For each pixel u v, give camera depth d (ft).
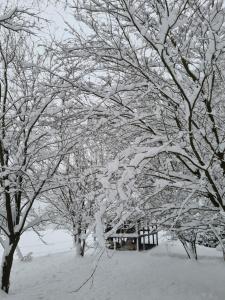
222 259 42.57
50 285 32.42
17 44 29.99
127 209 14.49
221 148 16.61
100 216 13.24
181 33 16.98
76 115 20.06
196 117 17.80
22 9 23.43
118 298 27.20
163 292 28.02
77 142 23.54
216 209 18.02
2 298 26.89
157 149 14.55
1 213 30.66
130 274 35.22
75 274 37.01
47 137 30.04
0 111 29.32
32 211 37.81
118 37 17.90
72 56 18.30
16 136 28.68
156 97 18.53
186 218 20.88
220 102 19.42
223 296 25.59
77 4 16.90
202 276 32.60
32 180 28.86
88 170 18.74
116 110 19.02
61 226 51.44
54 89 20.39
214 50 14.67
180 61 17.97
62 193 44.98
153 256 44.91
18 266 46.75
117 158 14.26
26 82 29.43
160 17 16.10
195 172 18.21
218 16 15.83
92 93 18.89
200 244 57.31
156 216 21.25
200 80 16.24
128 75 19.35
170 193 22.56
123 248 53.21
